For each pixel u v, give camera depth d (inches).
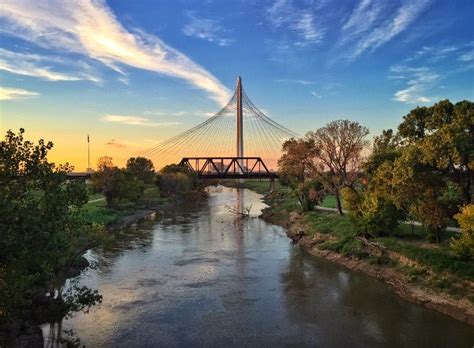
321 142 2410.2
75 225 966.4
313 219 2418.8
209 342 1005.2
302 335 1045.2
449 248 1441.9
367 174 1886.1
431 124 1588.3
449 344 993.5
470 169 1295.5
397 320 1134.4
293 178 2876.5
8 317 819.4
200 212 3737.7
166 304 1254.9
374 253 1651.1
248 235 2444.6
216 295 1337.4
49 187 853.8
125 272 1603.1
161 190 4722.0
